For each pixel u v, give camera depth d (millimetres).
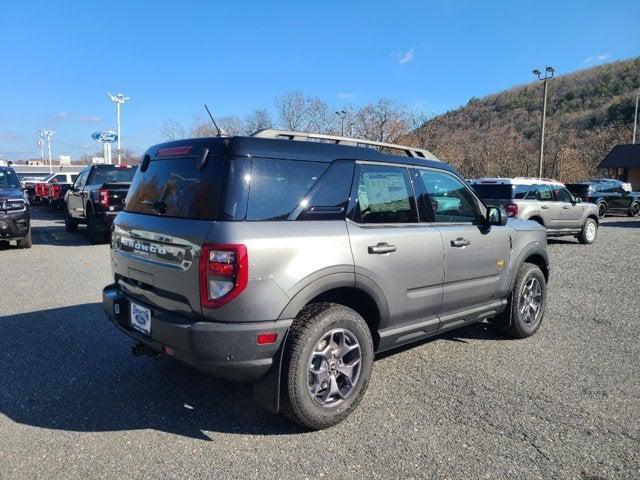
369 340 3547
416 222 4059
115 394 3867
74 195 13742
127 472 2869
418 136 31203
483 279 4648
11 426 3367
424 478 2840
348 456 3055
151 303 3453
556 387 4074
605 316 6191
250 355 3035
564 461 3023
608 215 26203
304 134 3611
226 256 2945
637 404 3785
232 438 3256
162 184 3516
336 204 3486
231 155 3121
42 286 7426
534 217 12070
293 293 3137
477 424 3455
